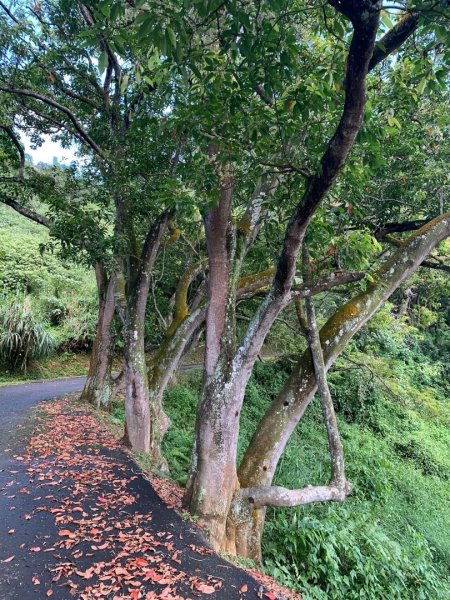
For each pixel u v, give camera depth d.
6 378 14.67
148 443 7.71
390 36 3.44
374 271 6.22
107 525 4.69
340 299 11.63
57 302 18.70
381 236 7.76
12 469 6.07
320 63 4.20
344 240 5.27
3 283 17.98
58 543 4.23
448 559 8.40
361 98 3.18
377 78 5.83
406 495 10.88
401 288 13.29
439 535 9.31
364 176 5.15
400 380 18.67
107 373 10.80
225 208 5.40
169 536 4.59
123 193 7.25
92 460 6.71
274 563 5.29
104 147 8.98
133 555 4.13
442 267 8.09
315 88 3.91
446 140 7.36
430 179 7.10
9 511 4.82
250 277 7.72
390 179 7.46
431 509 10.73
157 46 2.93
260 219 6.38
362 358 16.67
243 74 3.70
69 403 10.43
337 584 5.18
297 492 5.33
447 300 23.56
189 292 13.25
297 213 4.20
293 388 5.86
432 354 23.95
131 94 8.14
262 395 15.57
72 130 8.91
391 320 17.66
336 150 3.50
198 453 5.29
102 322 10.75
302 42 5.27
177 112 4.62
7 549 4.07
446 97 6.96
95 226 6.82
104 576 3.74
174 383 14.10
